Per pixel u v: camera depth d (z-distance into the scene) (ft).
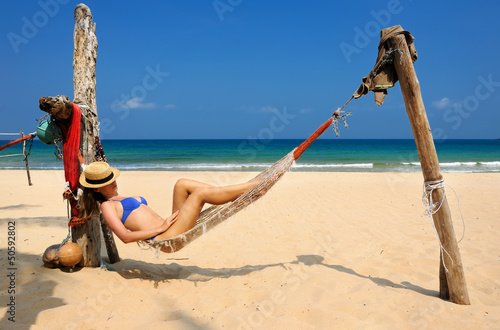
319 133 11.92
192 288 12.07
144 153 134.92
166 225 11.50
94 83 13.83
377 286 11.98
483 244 16.62
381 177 46.37
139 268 14.05
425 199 10.89
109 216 11.69
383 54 10.92
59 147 12.95
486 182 40.68
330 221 22.00
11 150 135.54
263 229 20.42
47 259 13.04
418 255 15.31
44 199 30.30
